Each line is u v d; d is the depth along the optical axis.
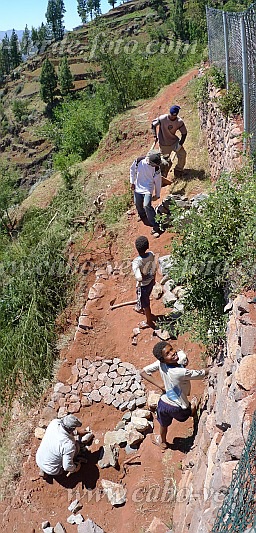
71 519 5.24
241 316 3.82
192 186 9.18
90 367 6.98
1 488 5.99
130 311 7.49
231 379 3.70
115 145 13.98
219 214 4.61
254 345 3.54
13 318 8.77
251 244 4.27
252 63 6.04
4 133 81.69
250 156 5.86
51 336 7.91
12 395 7.57
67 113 20.56
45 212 12.62
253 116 6.16
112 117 16.94
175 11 47.59
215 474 3.20
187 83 15.06
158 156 7.71
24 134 76.94
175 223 5.16
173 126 8.84
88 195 11.26
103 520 5.12
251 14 5.83
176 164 10.03
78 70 76.44
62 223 10.49
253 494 2.61
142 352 6.80
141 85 17.33
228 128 7.26
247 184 4.86
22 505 5.59
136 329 7.05
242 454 2.88
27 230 12.20
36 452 6.11
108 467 5.58
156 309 7.14
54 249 9.34
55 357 7.61
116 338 7.21
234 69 7.74
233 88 7.44
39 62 98.12
